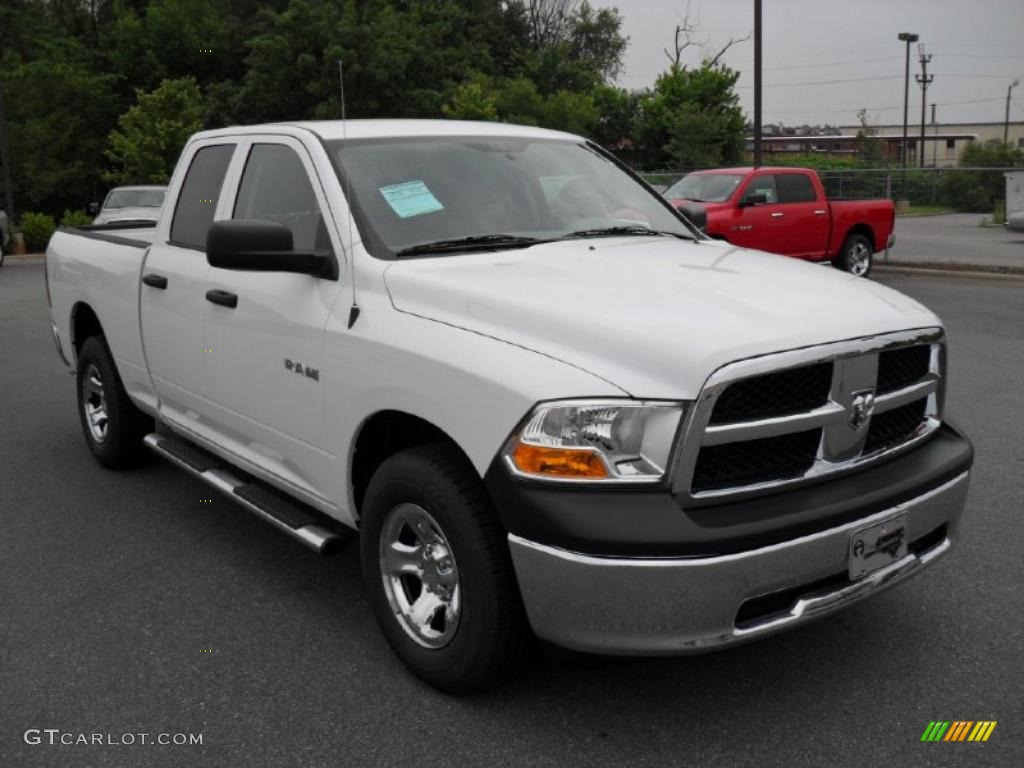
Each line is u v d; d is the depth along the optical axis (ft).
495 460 9.42
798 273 11.80
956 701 10.52
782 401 9.47
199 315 14.52
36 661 11.71
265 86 134.72
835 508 9.39
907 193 111.86
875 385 10.07
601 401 9.02
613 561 8.76
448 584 10.50
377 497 10.99
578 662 10.19
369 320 11.21
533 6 226.17
